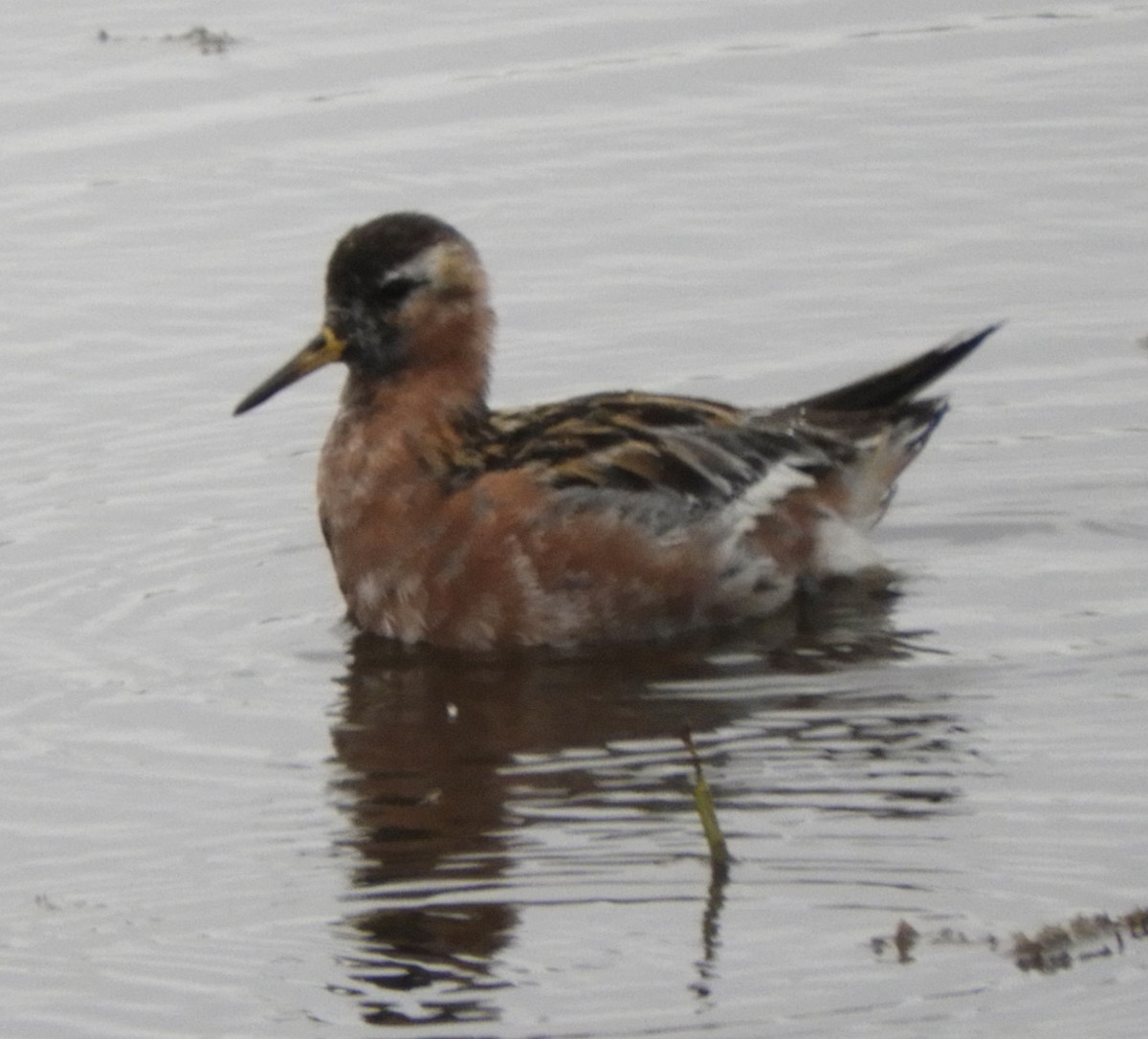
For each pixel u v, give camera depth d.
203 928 11.20
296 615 15.37
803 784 12.54
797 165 21.53
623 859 11.70
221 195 21.30
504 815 12.30
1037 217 20.42
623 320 19.05
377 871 11.70
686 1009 10.23
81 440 17.73
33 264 20.28
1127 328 18.64
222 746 13.38
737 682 14.15
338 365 19.05
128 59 23.83
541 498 14.82
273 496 16.98
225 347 19.00
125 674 14.41
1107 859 11.47
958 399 17.88
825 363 18.28
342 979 10.67
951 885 11.27
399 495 15.02
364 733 13.53
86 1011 10.47
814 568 15.51
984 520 16.25
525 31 24.41
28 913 11.43
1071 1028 9.93
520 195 21.14
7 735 13.56
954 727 13.23
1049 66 23.34
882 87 23.02
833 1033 9.98
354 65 23.67
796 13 24.75
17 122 22.67
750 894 11.27
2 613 15.29
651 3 25.14
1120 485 16.56
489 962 10.73
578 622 14.90
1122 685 13.68
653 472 15.00
